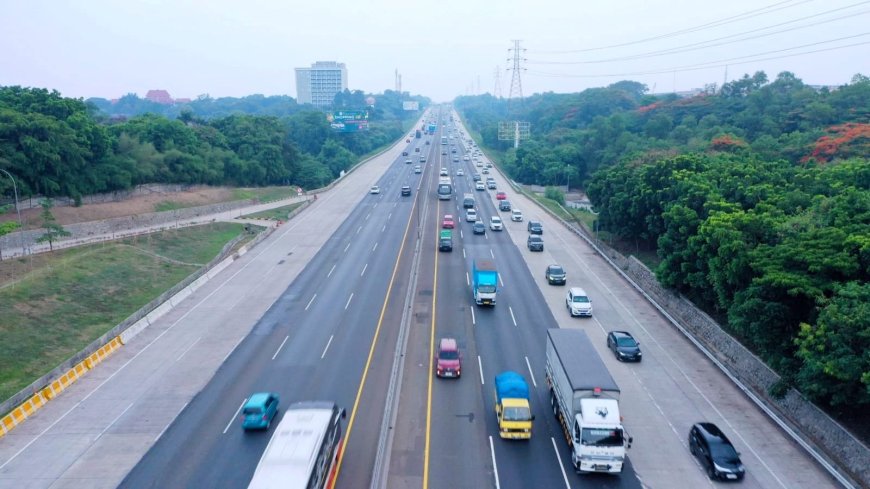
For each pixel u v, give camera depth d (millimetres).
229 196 101938
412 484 27234
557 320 48656
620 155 116438
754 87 138750
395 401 34969
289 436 25016
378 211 94875
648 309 51500
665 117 126688
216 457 29484
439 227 83250
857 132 73875
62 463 29250
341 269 63344
